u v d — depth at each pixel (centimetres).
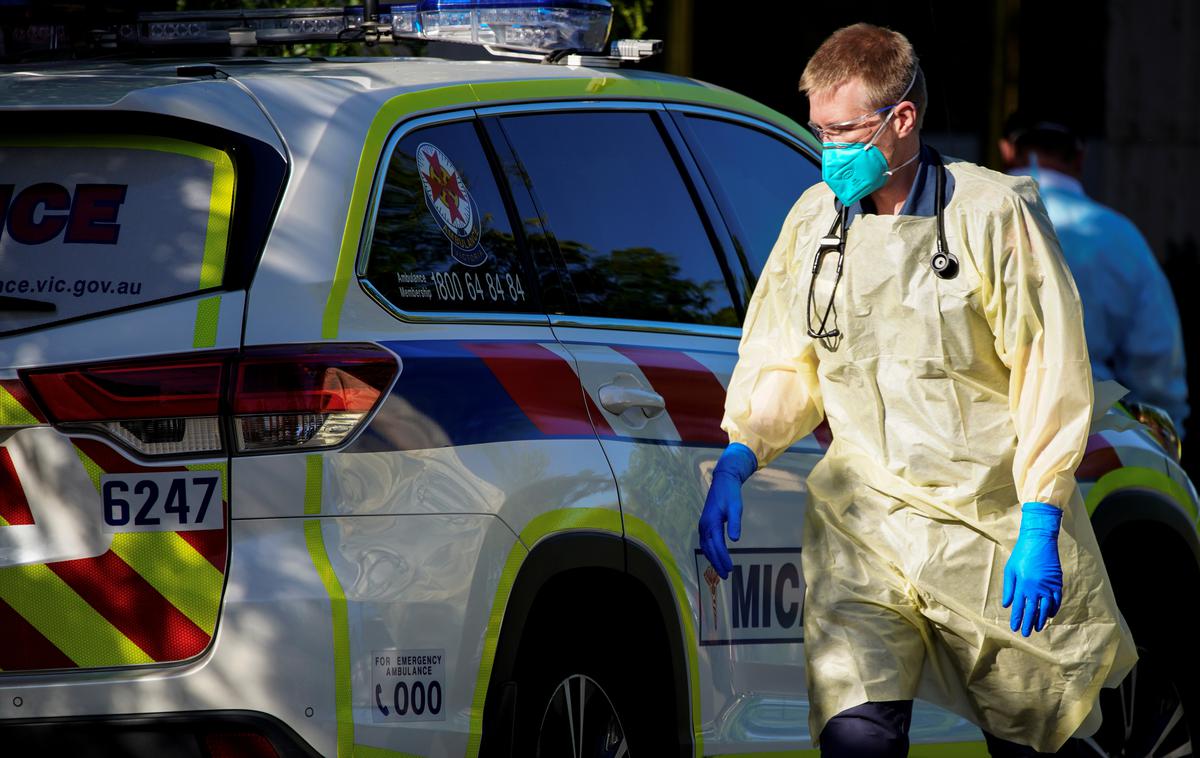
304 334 1143
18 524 1123
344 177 1200
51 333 1125
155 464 1112
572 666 1312
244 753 1101
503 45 1544
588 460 1287
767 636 1453
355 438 1141
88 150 1179
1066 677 1205
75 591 1115
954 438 1184
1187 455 3453
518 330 1298
